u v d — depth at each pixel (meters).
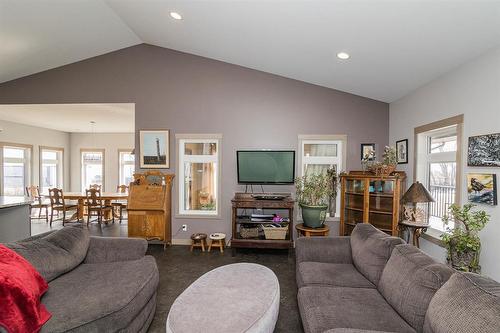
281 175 4.45
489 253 2.41
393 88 3.92
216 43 3.94
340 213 4.29
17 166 7.34
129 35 4.40
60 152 8.61
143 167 4.74
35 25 3.66
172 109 4.71
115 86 4.76
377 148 4.54
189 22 3.50
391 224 3.81
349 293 1.98
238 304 1.87
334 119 4.57
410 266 1.77
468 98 2.71
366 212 3.88
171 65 4.70
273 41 3.44
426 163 3.69
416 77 3.40
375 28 2.63
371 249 2.30
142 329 2.09
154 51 4.72
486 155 2.44
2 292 1.45
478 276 1.40
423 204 3.71
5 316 1.42
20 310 1.48
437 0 2.06
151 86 4.73
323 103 4.57
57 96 4.81
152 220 4.43
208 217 4.68
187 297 1.96
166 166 4.72
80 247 2.46
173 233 4.73
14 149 7.23
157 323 2.34
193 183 4.94
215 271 2.50
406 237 3.83
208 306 1.84
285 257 4.09
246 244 4.09
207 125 4.67
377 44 2.91
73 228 2.56
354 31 2.76
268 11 2.79
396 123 4.31
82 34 4.07
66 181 8.79
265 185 4.65
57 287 1.97
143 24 3.93
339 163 4.70
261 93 4.62
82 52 4.54
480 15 2.09
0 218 3.46
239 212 4.67
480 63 2.55
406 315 1.61
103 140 8.93
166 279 3.28
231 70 4.64
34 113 5.84
